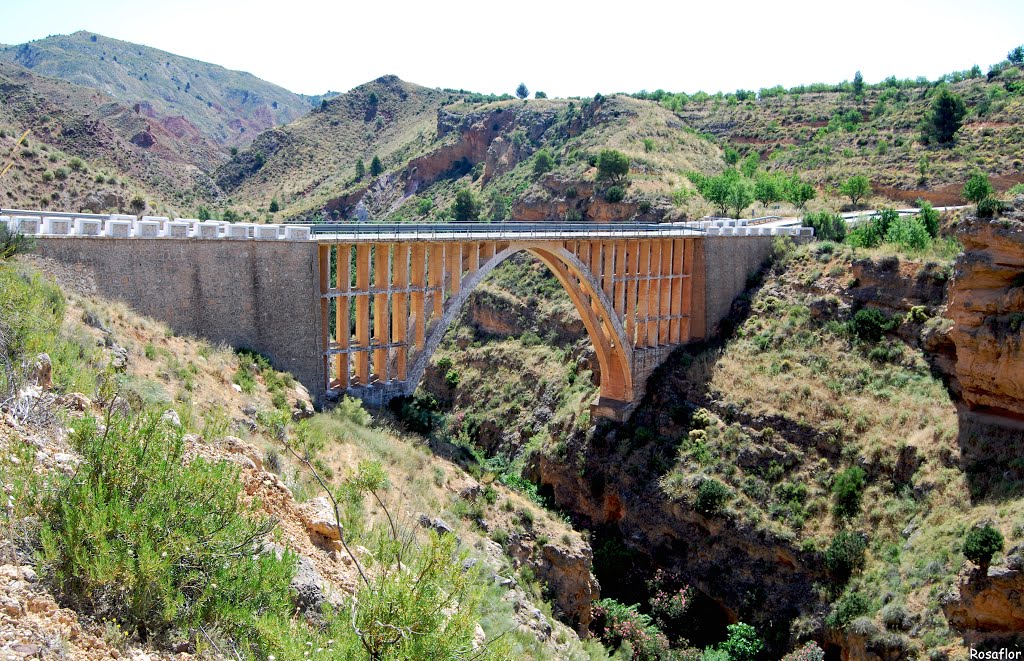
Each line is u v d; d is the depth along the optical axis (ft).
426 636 30.94
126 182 216.54
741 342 165.89
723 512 135.95
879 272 156.46
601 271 157.79
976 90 304.50
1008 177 232.94
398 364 118.52
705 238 170.50
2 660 24.90
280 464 67.26
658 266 166.81
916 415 132.87
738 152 332.60
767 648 120.78
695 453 148.25
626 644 114.32
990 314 123.54
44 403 41.83
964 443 122.31
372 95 563.48
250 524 37.04
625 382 165.27
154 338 81.97
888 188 253.65
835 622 113.19
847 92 373.20
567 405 184.14
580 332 209.15
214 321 94.02
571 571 106.63
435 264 121.29
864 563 119.14
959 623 98.17
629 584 139.64
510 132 390.42
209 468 38.01
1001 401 123.03
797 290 170.40
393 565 44.98
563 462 167.84
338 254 108.88
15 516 32.12
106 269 83.51
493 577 78.18
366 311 112.57
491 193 326.65
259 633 32.17
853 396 143.02
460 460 115.34
